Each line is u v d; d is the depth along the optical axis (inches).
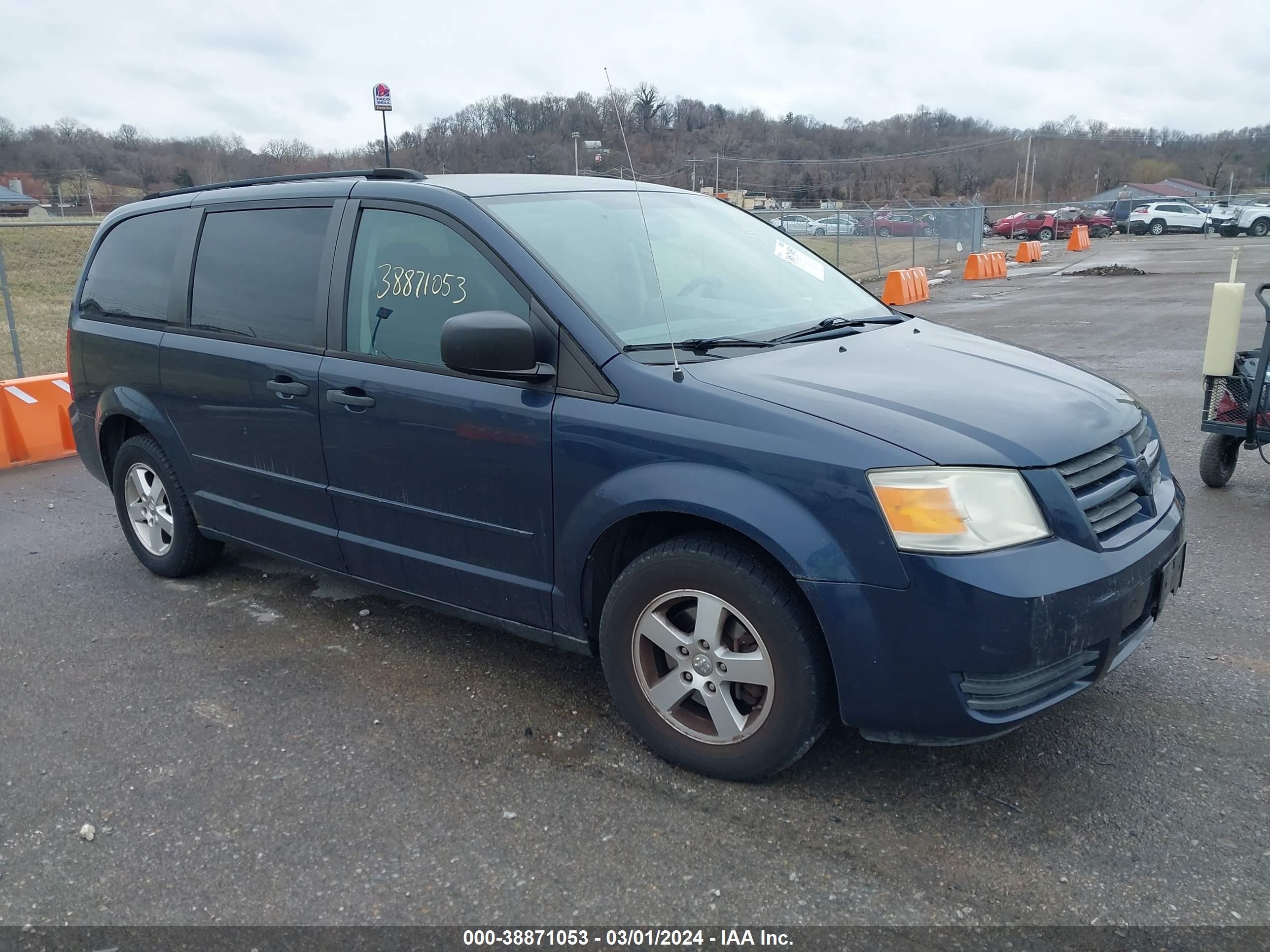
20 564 208.7
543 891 102.9
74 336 200.2
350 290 147.6
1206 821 110.4
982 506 102.0
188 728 138.1
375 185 148.6
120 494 199.6
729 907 99.7
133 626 174.1
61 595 190.1
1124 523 113.8
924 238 1157.7
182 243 177.2
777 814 114.1
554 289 126.6
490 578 136.0
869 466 103.3
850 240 1170.0
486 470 131.0
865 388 116.3
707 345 127.6
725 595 113.0
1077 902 98.7
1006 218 1777.8
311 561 162.7
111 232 196.9
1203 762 121.8
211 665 157.6
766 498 107.6
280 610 179.8
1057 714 134.0
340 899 102.7
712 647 115.8
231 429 165.9
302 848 111.0
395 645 163.3
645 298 134.7
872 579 103.2
